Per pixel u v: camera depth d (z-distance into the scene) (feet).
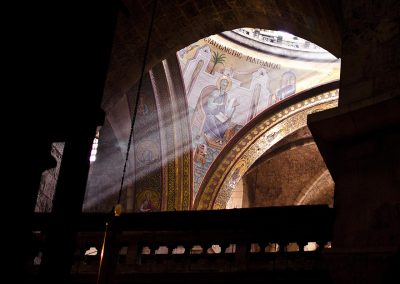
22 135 13.53
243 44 58.85
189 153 55.88
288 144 67.97
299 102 59.67
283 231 20.65
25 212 13.48
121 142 54.75
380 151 18.01
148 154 54.70
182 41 37.70
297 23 33.09
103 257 20.35
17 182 13.38
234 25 37.04
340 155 18.80
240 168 58.23
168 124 55.01
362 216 17.43
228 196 57.41
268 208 20.75
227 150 57.77
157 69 53.31
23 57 13.51
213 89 57.98
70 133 14.87
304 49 59.93
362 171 18.13
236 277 20.62
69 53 14.84
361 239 17.11
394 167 17.51
